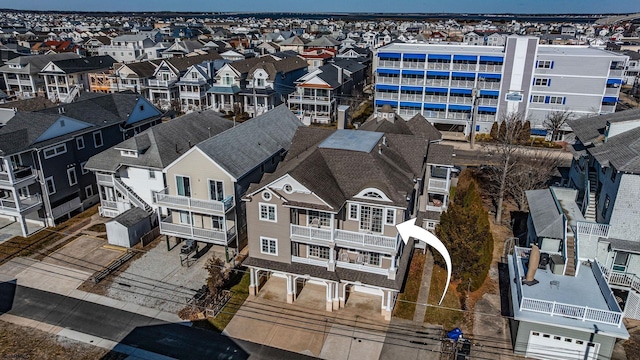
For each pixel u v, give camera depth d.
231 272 33.69
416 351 26.31
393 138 35.59
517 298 26.91
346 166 29.95
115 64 90.69
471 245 30.30
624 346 26.28
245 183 35.88
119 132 47.75
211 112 48.25
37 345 26.62
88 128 43.50
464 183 50.41
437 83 70.94
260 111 76.75
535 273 28.67
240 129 39.09
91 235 39.22
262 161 37.69
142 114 51.03
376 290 31.42
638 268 27.95
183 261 35.19
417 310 29.73
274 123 43.72
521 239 38.09
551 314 24.92
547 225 30.86
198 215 36.16
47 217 40.53
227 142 36.47
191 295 31.28
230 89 77.31
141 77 84.38
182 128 42.62
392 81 73.38
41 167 38.59
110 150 41.22
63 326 28.23
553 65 64.81
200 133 43.41
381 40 150.25
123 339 27.16
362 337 27.41
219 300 30.53
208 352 26.17
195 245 36.38
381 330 28.00
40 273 33.62
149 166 38.06
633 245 27.45
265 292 31.64
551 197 34.44
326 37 138.00
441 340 27.09
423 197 37.59
